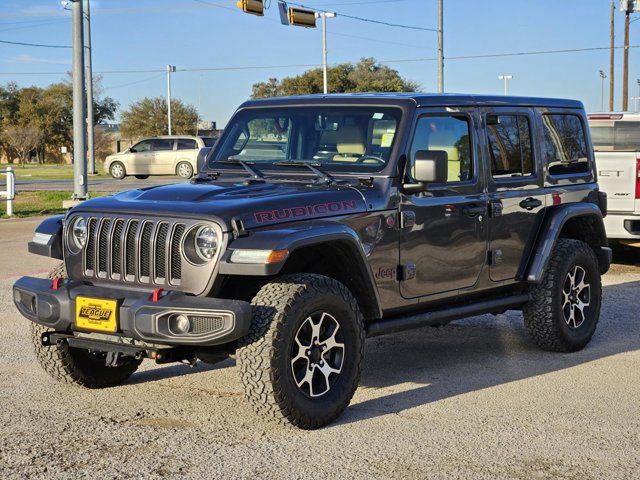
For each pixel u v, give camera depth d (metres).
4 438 5.06
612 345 7.65
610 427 5.36
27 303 5.54
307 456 4.80
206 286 5.01
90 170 46.41
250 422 5.39
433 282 6.16
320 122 6.19
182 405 5.75
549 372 6.69
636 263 12.59
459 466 4.68
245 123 6.56
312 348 5.23
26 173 48.91
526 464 4.72
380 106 6.04
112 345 5.26
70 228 5.57
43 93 91.31
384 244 5.74
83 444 4.97
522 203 6.89
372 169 5.87
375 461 4.73
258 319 5.02
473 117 6.53
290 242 4.93
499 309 6.85
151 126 83.12
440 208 6.13
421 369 6.78
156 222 5.17
